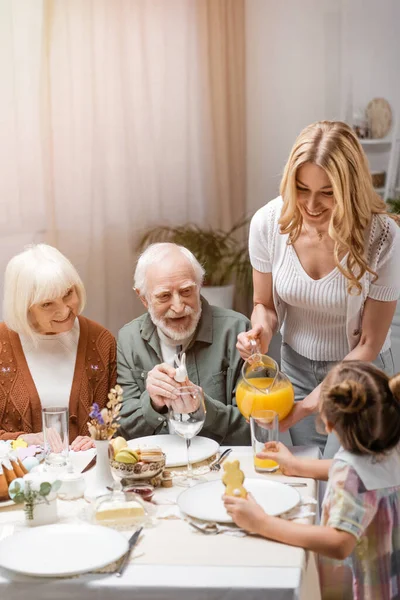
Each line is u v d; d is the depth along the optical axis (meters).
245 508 1.41
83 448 1.99
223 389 2.19
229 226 4.94
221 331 2.22
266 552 1.35
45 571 1.27
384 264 1.94
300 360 2.14
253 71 4.92
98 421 1.64
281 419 1.87
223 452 1.91
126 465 1.64
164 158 4.71
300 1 4.80
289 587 1.23
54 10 4.19
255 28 4.88
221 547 1.37
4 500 1.62
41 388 2.19
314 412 1.88
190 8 4.68
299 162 1.80
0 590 1.28
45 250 2.20
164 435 1.97
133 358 2.23
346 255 1.97
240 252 4.79
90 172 4.40
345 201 1.79
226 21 4.80
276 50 4.88
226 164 4.89
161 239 4.69
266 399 1.83
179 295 2.13
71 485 1.64
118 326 4.61
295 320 2.13
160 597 1.25
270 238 2.09
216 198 4.88
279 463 1.72
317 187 1.81
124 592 1.25
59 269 2.15
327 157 1.78
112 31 4.42
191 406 1.68
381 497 1.46
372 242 1.92
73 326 2.27
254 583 1.24
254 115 4.96
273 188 5.01
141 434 2.08
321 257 2.00
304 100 4.88
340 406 1.46
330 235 1.81
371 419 1.46
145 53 4.57
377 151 4.73
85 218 4.41
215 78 4.80
